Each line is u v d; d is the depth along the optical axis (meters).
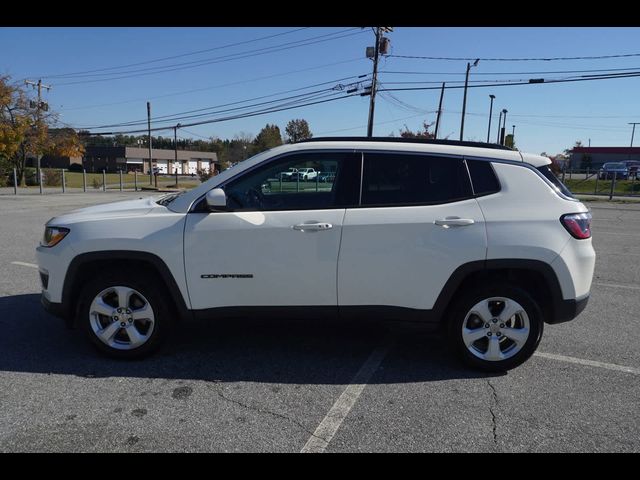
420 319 3.89
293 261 3.83
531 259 3.74
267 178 4.02
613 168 47.66
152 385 3.67
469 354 3.92
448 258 3.76
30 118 33.19
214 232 3.83
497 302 3.88
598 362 4.18
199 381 3.75
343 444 2.96
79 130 40.62
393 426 3.16
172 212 3.97
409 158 3.92
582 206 3.97
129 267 4.02
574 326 5.10
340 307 3.91
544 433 3.10
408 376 3.89
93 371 3.89
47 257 4.03
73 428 3.08
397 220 3.78
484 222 3.76
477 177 3.88
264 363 4.09
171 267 3.88
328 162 3.97
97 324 4.05
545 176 3.92
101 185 36.22
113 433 3.04
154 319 4.01
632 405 3.45
